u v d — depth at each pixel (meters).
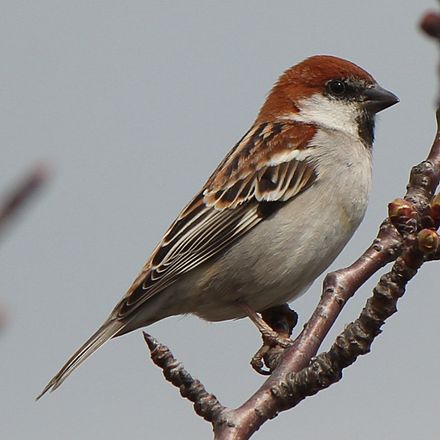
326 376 5.93
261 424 6.03
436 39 3.62
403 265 5.62
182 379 5.94
